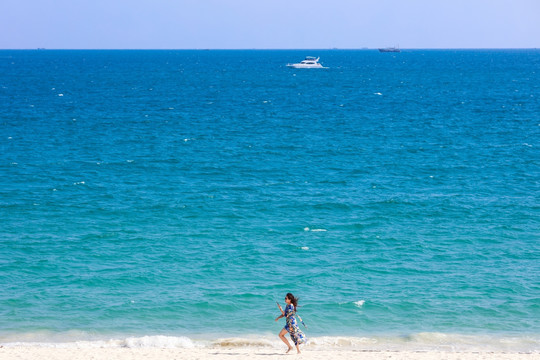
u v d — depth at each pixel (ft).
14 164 395.55
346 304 179.42
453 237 248.11
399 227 263.08
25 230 251.80
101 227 258.78
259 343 151.64
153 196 318.04
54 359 129.49
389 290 191.31
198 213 284.41
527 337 158.10
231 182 356.79
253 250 230.07
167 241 240.32
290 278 201.67
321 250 231.71
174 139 513.86
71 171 380.37
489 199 313.73
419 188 342.03
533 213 285.64
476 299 183.93
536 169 394.32
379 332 161.89
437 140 513.04
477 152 453.58
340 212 288.30
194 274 204.44
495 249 232.94
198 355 134.41
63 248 229.04
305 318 170.09
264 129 579.48
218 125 604.90
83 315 170.09
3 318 166.71
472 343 153.99
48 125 584.81
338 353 137.69
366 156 441.27
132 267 209.87
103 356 132.57
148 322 166.91
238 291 189.67
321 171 390.21
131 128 577.02
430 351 143.95
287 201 308.81
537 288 192.85
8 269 205.05
